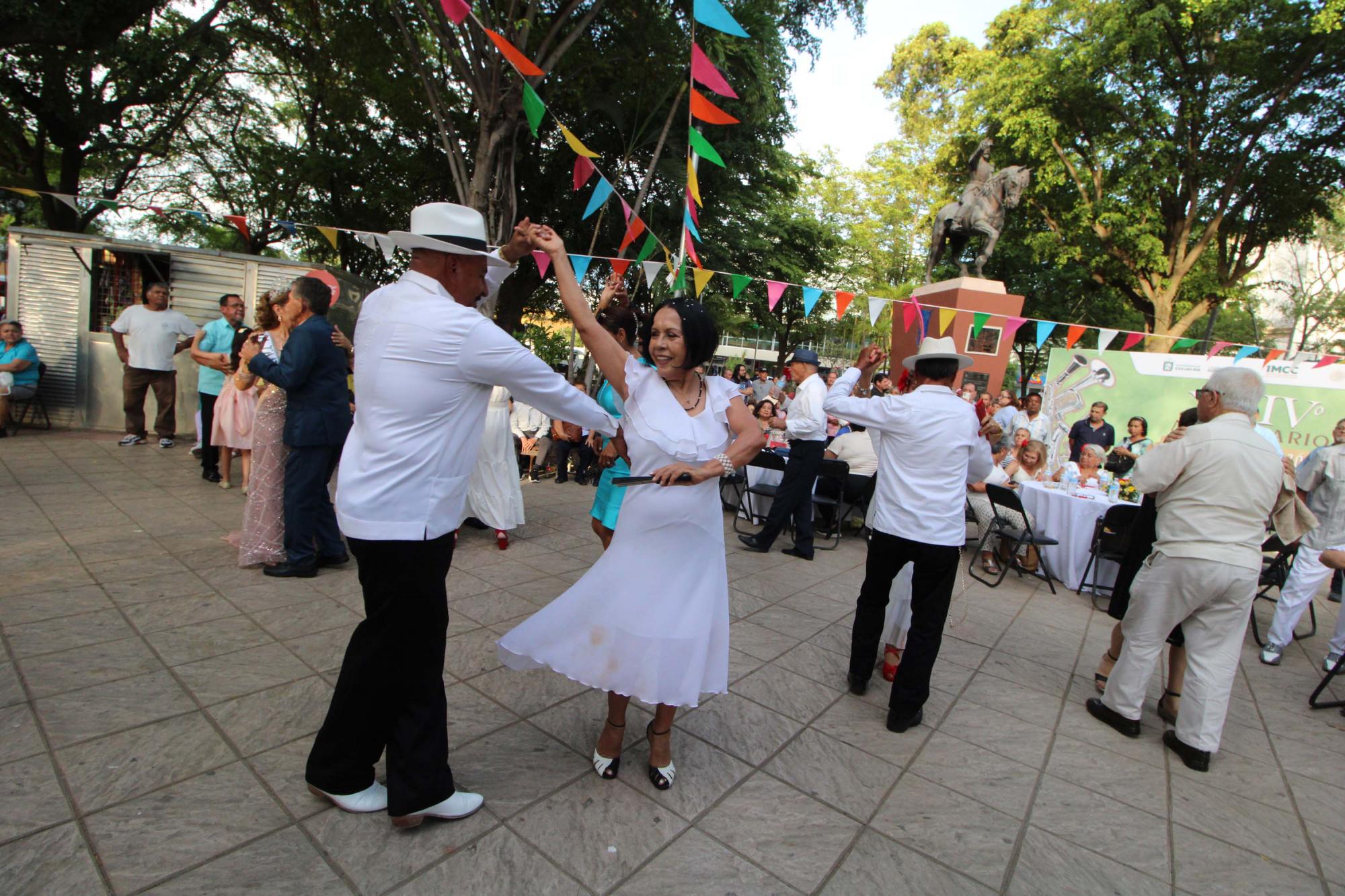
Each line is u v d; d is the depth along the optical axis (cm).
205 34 1175
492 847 208
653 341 227
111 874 183
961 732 315
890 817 245
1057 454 941
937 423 300
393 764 206
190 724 256
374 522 190
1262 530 303
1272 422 855
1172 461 310
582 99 1126
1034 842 238
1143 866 232
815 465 589
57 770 223
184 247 876
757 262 1777
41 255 850
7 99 1133
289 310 396
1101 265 1730
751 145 1518
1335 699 402
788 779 262
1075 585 591
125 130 1382
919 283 2889
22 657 294
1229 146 1530
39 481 606
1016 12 1716
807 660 380
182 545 462
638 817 229
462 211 204
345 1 959
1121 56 1445
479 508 522
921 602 303
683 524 223
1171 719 349
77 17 869
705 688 235
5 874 180
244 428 599
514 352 195
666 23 1018
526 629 237
